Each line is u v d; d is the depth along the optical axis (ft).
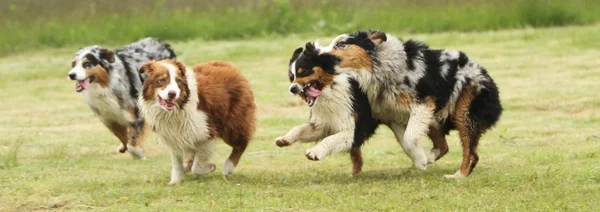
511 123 48.14
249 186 32.83
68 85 67.97
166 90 31.48
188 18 88.12
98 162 39.34
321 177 34.83
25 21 87.51
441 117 34.68
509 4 88.53
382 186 32.24
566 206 28.32
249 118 35.24
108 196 31.30
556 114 51.39
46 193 31.99
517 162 36.81
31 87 67.36
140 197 30.99
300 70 32.48
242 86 35.04
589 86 58.39
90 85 40.63
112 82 40.81
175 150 33.35
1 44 83.30
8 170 36.94
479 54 72.49
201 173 34.30
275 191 31.76
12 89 66.74
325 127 33.60
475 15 87.35
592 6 88.79
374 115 34.58
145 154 42.63
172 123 32.48
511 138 43.52
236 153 35.19
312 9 90.17
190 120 32.53
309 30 87.35
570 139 42.57
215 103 33.45
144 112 32.83
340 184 33.06
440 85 33.86
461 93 34.12
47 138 47.11
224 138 34.83
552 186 31.27
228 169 34.76
